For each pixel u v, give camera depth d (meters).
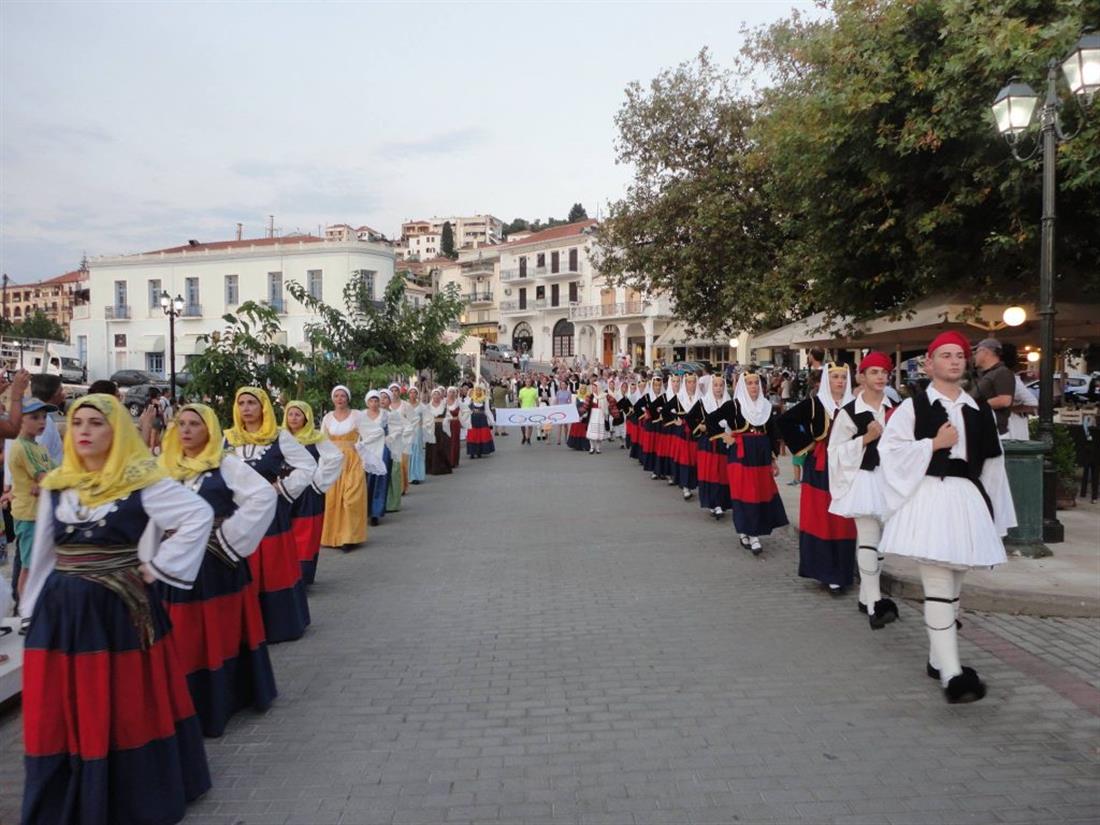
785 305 17.12
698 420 11.60
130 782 3.43
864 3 11.30
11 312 119.69
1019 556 7.78
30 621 3.44
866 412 6.24
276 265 50.78
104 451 3.54
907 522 4.74
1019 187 9.87
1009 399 8.67
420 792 3.87
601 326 64.62
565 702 4.95
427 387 20.58
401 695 5.11
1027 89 8.09
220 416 9.49
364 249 50.28
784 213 16.92
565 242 68.06
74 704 3.35
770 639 6.08
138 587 3.49
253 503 4.55
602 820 3.59
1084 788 3.78
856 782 3.87
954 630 4.90
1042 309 8.48
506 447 25.78
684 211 19.78
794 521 10.64
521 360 58.91
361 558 9.31
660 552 9.30
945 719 4.58
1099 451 11.09
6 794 3.96
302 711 4.88
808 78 13.38
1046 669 5.29
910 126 10.52
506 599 7.39
